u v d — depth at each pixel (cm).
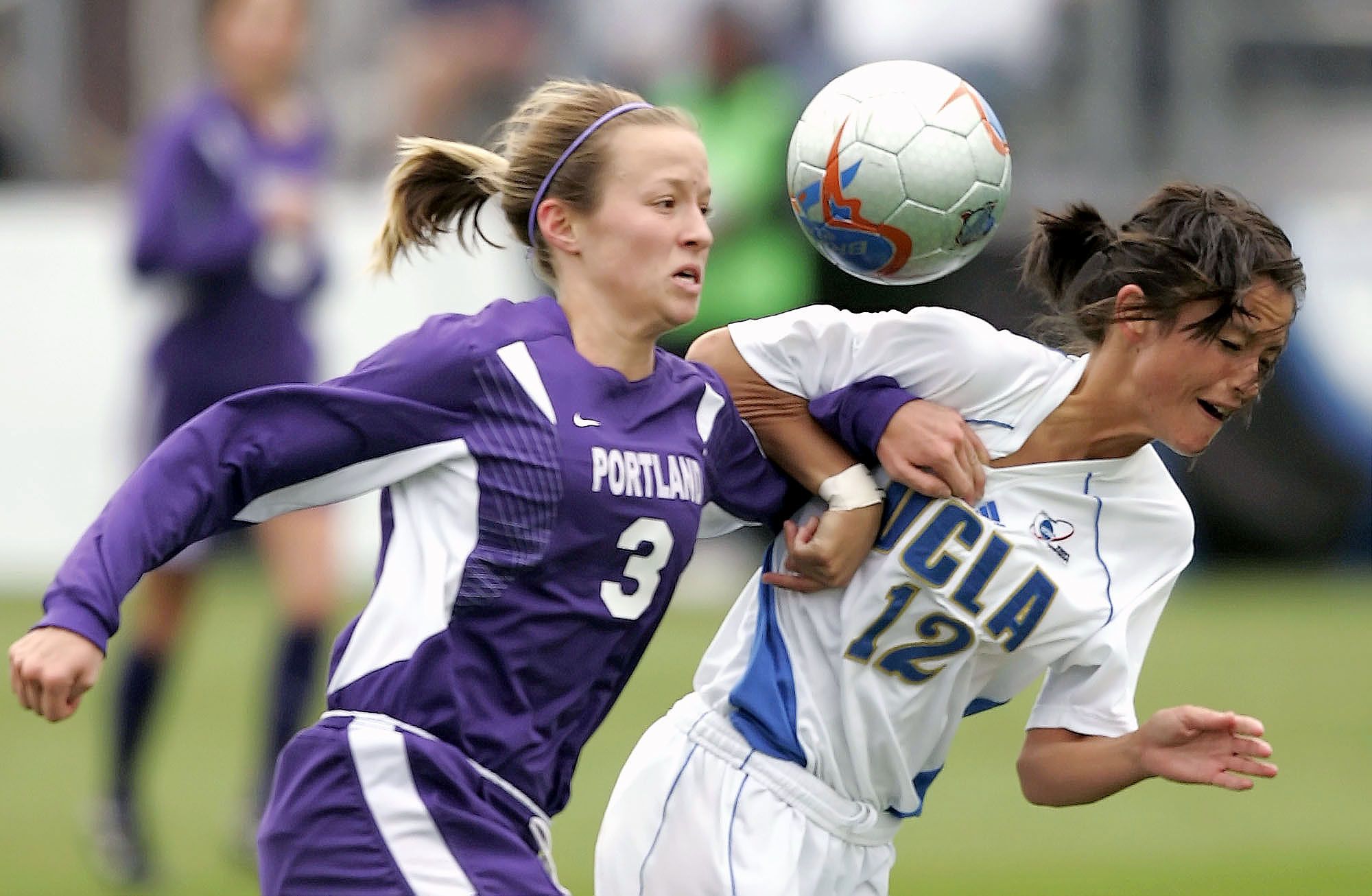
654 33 4312
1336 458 4119
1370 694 3112
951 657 1298
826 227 1255
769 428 1310
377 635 1162
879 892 1372
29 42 4366
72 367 4009
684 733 1354
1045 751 1317
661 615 1226
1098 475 1289
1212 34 4347
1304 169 4397
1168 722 1238
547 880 1144
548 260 1255
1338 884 2127
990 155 1236
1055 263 1324
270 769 2230
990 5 4291
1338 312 4072
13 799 2555
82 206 4050
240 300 2583
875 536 1298
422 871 1122
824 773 1322
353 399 1147
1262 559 4181
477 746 1148
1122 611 1299
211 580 4256
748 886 1296
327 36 4378
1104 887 2112
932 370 1283
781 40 4097
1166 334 1209
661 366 1238
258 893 2086
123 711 2183
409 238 1298
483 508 1157
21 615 3628
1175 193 1241
